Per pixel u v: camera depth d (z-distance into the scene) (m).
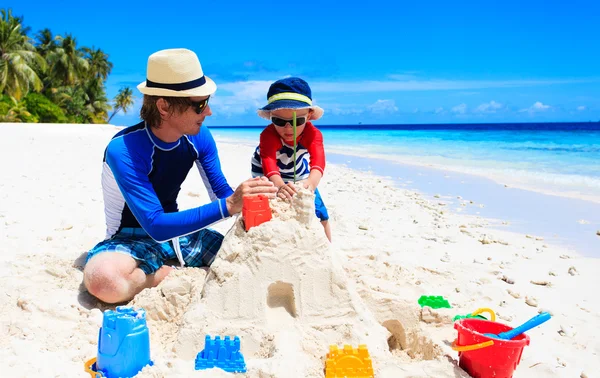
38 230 5.35
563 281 4.64
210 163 4.10
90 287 3.46
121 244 3.65
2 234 5.11
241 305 2.99
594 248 5.80
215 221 3.31
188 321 2.96
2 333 3.09
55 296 3.56
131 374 2.61
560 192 9.98
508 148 23.92
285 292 3.10
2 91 43.09
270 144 4.29
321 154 4.39
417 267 4.74
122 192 3.45
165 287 3.34
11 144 14.03
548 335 3.49
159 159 3.59
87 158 11.67
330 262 3.13
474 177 12.49
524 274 4.82
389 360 2.77
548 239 6.21
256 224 3.17
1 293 3.54
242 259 3.08
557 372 2.91
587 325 3.67
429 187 10.72
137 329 2.64
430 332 3.24
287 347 2.74
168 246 3.92
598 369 3.03
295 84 4.18
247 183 3.23
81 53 55.03
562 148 22.97
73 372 2.65
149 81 3.31
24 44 46.19
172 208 4.01
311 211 3.23
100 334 2.65
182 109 3.34
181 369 2.64
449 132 52.44
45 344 2.96
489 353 2.62
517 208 8.26
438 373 2.66
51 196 7.12
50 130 21.08
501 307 3.97
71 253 4.41
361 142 32.47
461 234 6.39
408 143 29.98
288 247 3.09
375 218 7.21
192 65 3.28
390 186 10.80
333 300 3.07
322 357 2.80
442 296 3.97
